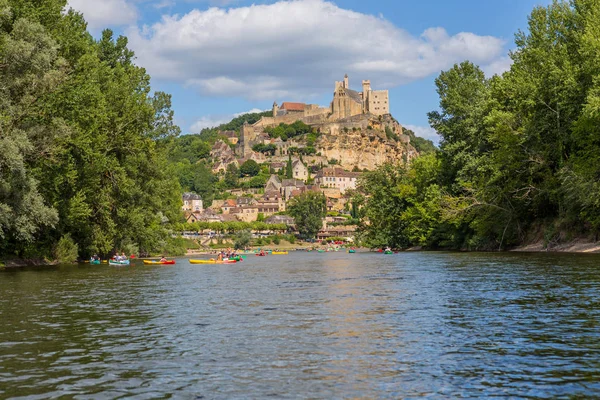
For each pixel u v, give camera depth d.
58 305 33.88
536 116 74.06
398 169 137.88
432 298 34.50
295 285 46.31
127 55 94.69
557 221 80.25
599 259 59.19
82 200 72.50
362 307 31.56
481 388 16.31
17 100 55.38
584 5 73.31
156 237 104.69
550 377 17.14
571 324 24.55
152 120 85.00
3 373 18.33
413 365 18.80
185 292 41.22
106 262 85.94
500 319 26.27
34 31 53.41
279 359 19.83
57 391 16.48
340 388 16.56
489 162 85.88
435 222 113.06
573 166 68.81
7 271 64.06
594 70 65.81
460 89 101.94
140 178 93.25
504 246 94.00
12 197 56.78
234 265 88.00
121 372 18.36
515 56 83.56
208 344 22.28
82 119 65.94
